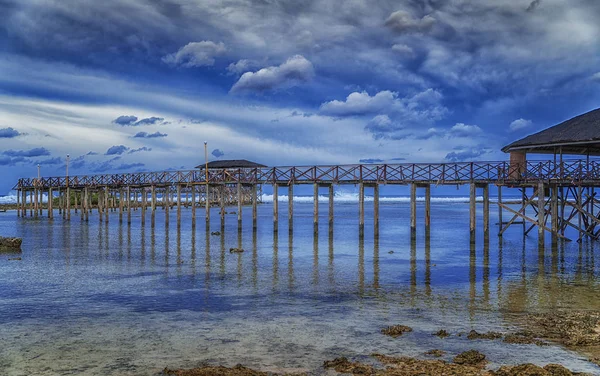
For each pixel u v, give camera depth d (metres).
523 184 30.17
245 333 12.72
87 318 14.38
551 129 32.78
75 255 27.75
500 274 21.59
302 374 9.76
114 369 10.23
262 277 20.91
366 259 26.05
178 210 44.00
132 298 17.03
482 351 11.11
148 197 120.94
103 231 42.97
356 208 96.31
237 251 28.77
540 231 28.16
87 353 11.27
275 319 14.11
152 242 34.06
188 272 22.17
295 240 35.28
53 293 17.92
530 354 10.86
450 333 12.55
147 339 12.29
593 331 12.44
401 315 14.50
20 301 16.66
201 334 12.66
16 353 11.30
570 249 29.50
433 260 25.67
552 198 29.39
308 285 19.19
